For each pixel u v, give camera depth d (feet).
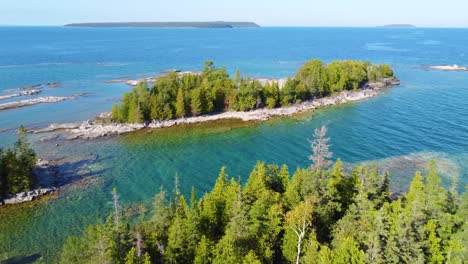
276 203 197.06
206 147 370.73
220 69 527.81
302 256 170.91
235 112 482.28
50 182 289.12
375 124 428.56
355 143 369.50
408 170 306.96
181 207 202.18
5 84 633.20
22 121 435.94
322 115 472.44
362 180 203.51
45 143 370.53
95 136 395.14
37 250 211.00
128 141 385.29
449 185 279.08
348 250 154.92
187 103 460.96
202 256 163.43
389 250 151.84
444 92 584.81
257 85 489.67
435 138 377.91
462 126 413.18
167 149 364.99
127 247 172.45
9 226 233.96
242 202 183.52
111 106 504.02
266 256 169.27
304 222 166.20
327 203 197.98
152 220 203.00
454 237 161.58
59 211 251.60
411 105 508.12
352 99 548.31
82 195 272.92
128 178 301.84
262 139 391.04
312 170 212.02
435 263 156.15
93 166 322.34
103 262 154.20
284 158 341.41
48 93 574.56
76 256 160.97
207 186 290.76
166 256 169.78
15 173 264.11
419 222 162.61
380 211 169.89
